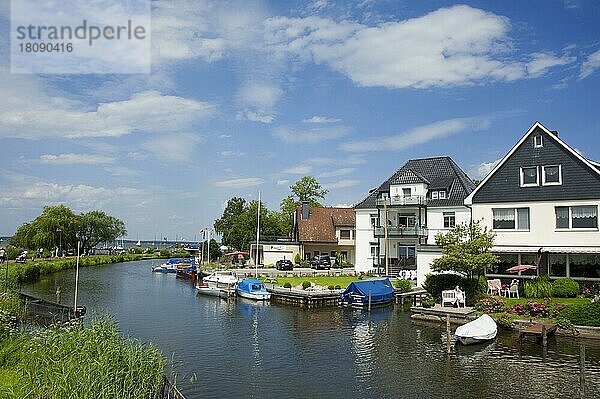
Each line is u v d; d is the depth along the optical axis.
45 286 55.56
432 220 56.75
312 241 71.81
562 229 35.16
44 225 91.81
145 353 16.72
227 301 44.19
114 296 47.94
